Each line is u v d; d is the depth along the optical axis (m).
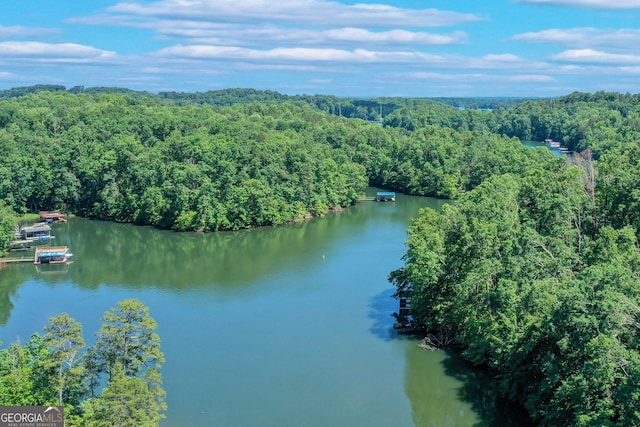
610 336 60.41
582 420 57.78
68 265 147.00
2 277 136.75
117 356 70.25
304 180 199.75
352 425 76.62
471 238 93.75
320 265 143.25
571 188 99.50
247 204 186.00
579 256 85.06
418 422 77.19
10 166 195.00
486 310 86.31
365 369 90.88
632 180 92.38
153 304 117.50
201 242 169.50
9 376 68.56
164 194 186.00
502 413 78.94
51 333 68.44
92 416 66.31
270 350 96.88
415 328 103.69
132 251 160.25
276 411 79.50
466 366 91.69
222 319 109.69
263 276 135.38
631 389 55.28
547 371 67.44
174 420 77.19
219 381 87.12
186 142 194.50
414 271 98.31
